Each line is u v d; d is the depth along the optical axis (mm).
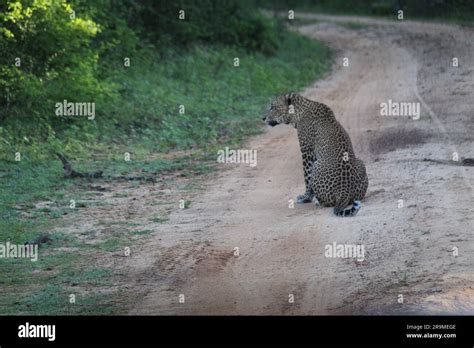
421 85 34281
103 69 29109
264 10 60844
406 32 54312
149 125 25266
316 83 37969
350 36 55375
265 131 25828
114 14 33344
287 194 16703
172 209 15867
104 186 18031
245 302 10578
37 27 23844
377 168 18328
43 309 10656
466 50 44000
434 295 10273
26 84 22719
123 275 12023
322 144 15070
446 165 18016
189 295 10992
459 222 13445
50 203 16438
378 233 13172
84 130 23250
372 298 10391
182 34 38031
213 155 21875
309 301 10492
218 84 33875
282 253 12578
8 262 12781
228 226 14328
